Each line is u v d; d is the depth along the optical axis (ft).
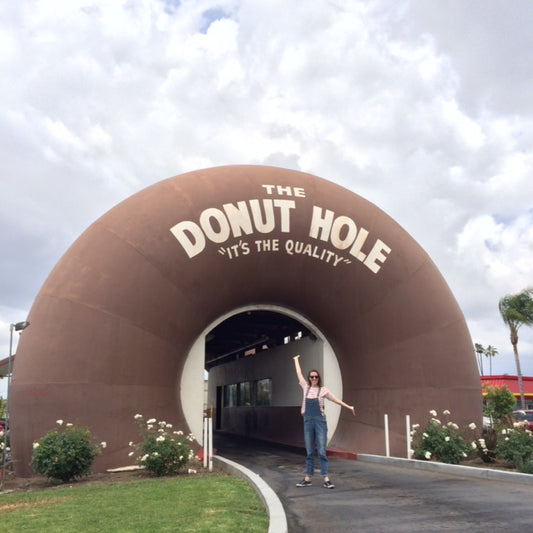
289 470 41.73
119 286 45.68
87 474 39.86
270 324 76.28
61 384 43.04
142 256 46.83
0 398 86.84
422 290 53.62
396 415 51.26
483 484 33.01
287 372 72.02
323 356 58.18
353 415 55.01
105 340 44.52
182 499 28.12
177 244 48.01
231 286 51.06
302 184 53.98
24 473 42.22
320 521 23.35
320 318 55.98
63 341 43.75
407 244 54.95
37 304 45.85
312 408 32.45
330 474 38.58
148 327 46.47
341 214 53.47
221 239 49.55
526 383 170.50
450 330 53.36
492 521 22.48
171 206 49.03
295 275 52.90
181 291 48.11
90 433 41.88
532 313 153.17
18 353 45.01
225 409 110.22
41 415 42.55
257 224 50.78
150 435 41.34
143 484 34.94
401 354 52.47
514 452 41.09
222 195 50.78
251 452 58.90
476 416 52.31
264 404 83.30
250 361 91.97
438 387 51.88
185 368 51.57
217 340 96.17
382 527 21.95
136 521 22.97
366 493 29.91
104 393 43.93
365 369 54.03
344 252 52.80
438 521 22.71
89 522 23.15
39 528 22.33
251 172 53.52
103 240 46.75
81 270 45.60
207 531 20.63
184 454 39.63
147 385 46.09
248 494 29.48
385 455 50.08
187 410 50.75
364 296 53.36
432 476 37.01
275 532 20.18
